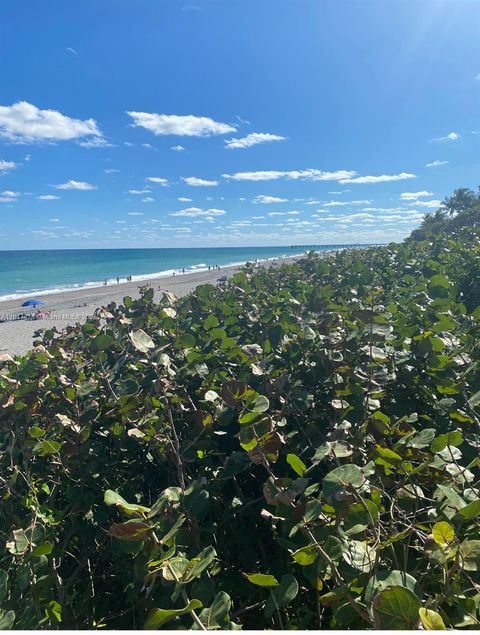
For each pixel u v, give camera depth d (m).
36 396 2.66
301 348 3.06
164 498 1.56
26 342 22.58
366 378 2.50
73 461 2.23
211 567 1.61
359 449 1.79
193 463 2.42
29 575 1.55
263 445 1.81
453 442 1.79
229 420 2.22
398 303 4.18
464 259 6.25
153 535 1.38
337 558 1.35
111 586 2.13
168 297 4.67
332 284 5.78
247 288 5.31
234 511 2.02
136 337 2.88
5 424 2.55
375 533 1.41
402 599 1.08
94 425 2.63
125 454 2.50
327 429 2.48
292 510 1.50
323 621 1.72
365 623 1.42
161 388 2.38
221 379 2.76
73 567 2.16
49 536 1.90
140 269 119.31
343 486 1.42
